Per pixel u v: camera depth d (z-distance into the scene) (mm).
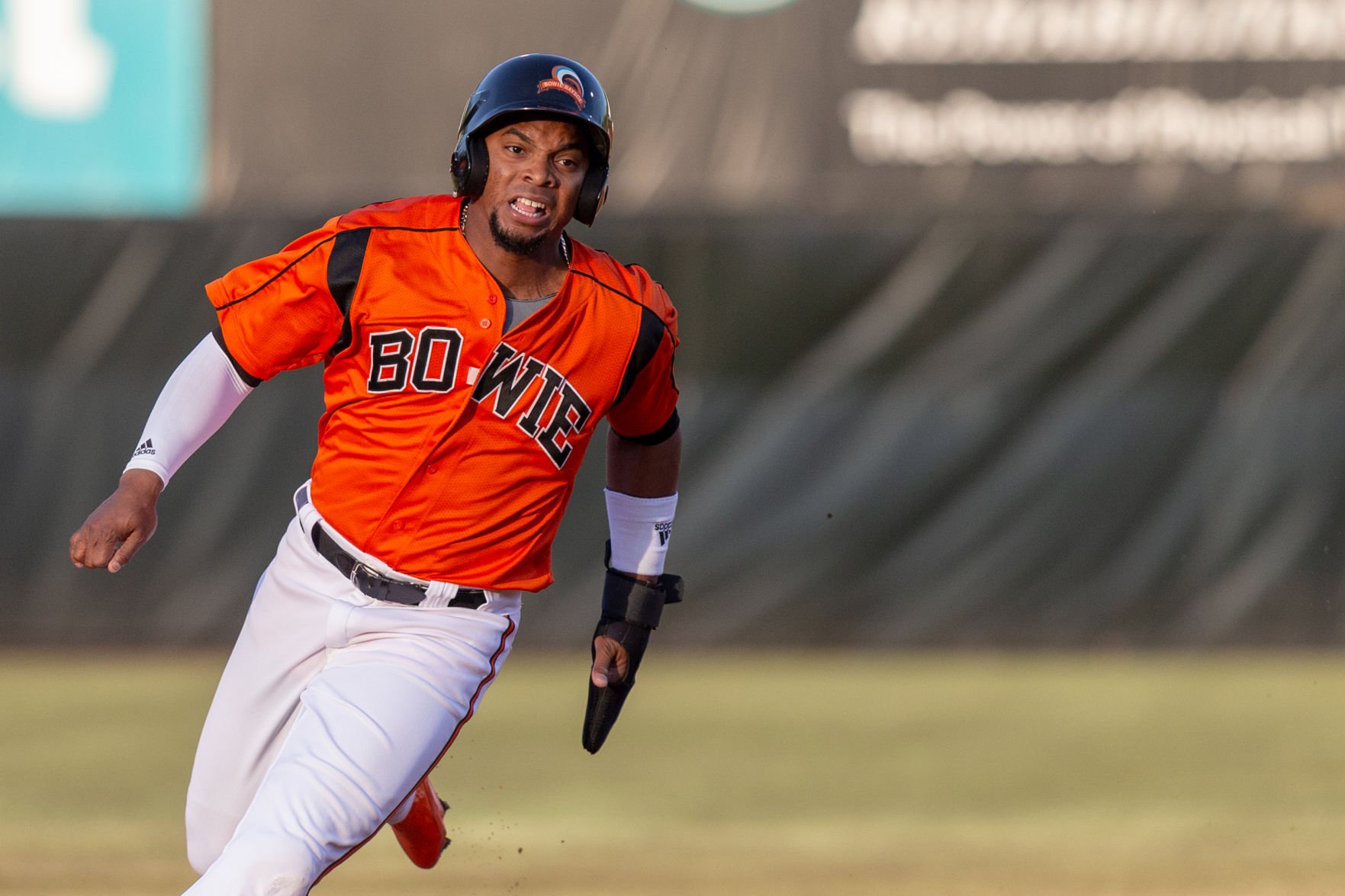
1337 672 32906
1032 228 35312
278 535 35156
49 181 35219
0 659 34469
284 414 35219
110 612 35094
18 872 16531
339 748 9773
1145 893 16062
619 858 17750
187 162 35344
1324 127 34875
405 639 10438
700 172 35469
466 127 10133
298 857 9227
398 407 10195
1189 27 34906
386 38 35031
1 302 35281
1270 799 21234
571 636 35312
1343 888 16297
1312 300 34969
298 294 10156
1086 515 35219
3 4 34812
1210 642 35000
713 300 35562
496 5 34906
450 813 20422
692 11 35156
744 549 35469
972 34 35125
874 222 35500
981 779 22625
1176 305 35219
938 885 16422
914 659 35094
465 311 10102
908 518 35406
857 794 21531
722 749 25031
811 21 35219
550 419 10375
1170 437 35188
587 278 10445
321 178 35281
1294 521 34906
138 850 17688
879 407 35500
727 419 35594
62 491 35250
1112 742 25516
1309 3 34656
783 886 16297
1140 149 35188
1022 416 35375
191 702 29078
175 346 35406
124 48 35125
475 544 10477
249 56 35156
